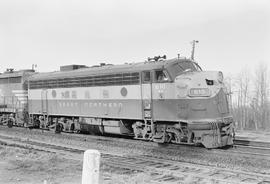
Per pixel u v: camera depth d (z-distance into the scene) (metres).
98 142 19.58
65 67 25.36
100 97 20.42
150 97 17.56
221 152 15.21
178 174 11.85
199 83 16.08
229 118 16.56
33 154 16.16
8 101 29.78
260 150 15.80
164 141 17.33
